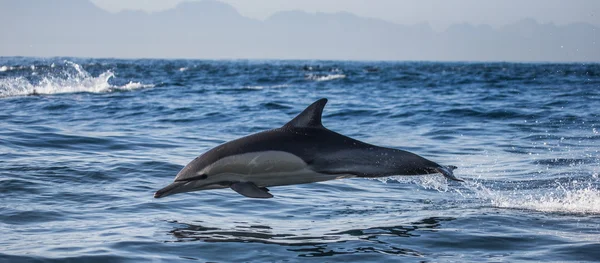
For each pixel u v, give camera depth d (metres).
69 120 29.36
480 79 81.50
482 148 21.84
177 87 57.53
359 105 37.91
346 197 14.11
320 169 11.33
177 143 22.42
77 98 41.47
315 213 12.52
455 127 27.78
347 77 89.25
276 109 35.44
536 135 25.06
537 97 44.41
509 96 45.94
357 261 9.30
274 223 11.66
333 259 9.39
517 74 104.69
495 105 36.84
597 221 11.68
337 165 11.32
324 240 10.41
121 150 20.39
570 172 17.08
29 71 95.06
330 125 28.98
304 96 47.03
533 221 11.67
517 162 18.88
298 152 11.38
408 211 12.66
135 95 45.38
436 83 70.38
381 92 52.69
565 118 30.50
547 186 15.28
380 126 28.48
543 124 28.55
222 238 10.49
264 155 11.32
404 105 37.34
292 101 41.47
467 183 15.80
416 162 11.39
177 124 28.70
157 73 104.75
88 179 15.34
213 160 11.39
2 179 14.75
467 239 10.44
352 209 12.88
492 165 18.45
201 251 9.74
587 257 9.42
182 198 13.55
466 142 23.34
